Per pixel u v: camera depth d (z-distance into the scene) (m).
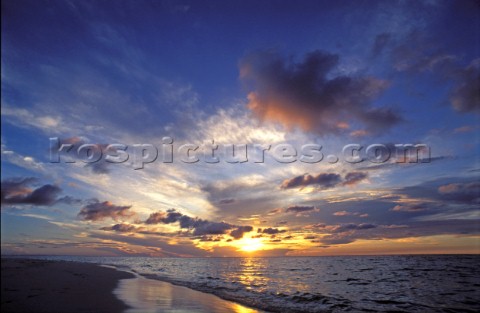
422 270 35.50
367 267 43.81
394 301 14.55
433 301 14.66
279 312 11.36
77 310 9.97
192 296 13.89
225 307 11.52
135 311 10.02
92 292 13.75
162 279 22.39
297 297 15.03
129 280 20.33
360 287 20.31
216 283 20.66
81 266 33.66
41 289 14.20
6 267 26.70
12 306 10.46
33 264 32.25
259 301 13.48
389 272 33.34
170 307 10.91
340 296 15.96
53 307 10.35
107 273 25.16
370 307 13.00
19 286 15.14
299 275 30.14
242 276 28.38
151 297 13.05
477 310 12.69
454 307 13.29
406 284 22.16
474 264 43.66
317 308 12.43
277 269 41.16
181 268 41.53
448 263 47.59
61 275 21.19
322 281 24.20
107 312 9.77
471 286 20.75
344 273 32.84
